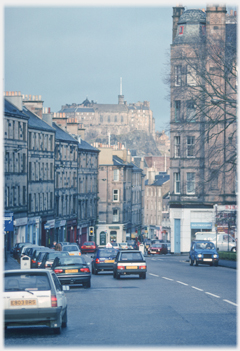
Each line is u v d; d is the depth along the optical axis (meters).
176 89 51.25
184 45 77.12
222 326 17.56
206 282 33.62
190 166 78.44
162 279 36.69
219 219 67.25
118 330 17.14
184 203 79.38
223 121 47.22
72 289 31.72
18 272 17.11
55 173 91.19
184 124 52.75
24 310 16.53
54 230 90.38
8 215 48.97
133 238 133.88
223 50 50.00
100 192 122.56
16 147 72.56
